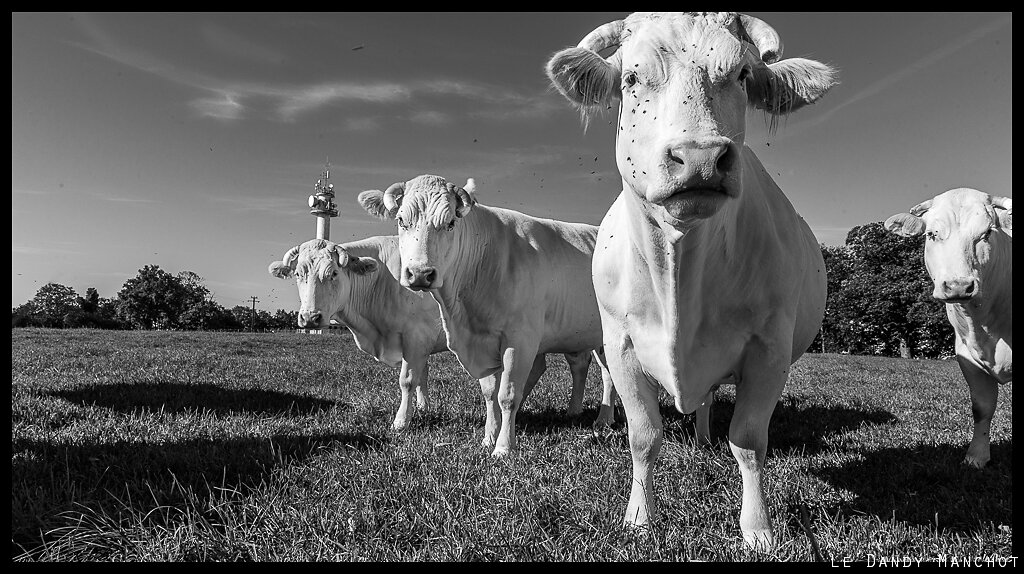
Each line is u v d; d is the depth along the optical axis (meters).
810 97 2.57
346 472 4.09
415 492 3.59
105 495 3.62
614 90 2.79
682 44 2.42
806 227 3.99
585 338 6.16
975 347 4.89
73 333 22.11
